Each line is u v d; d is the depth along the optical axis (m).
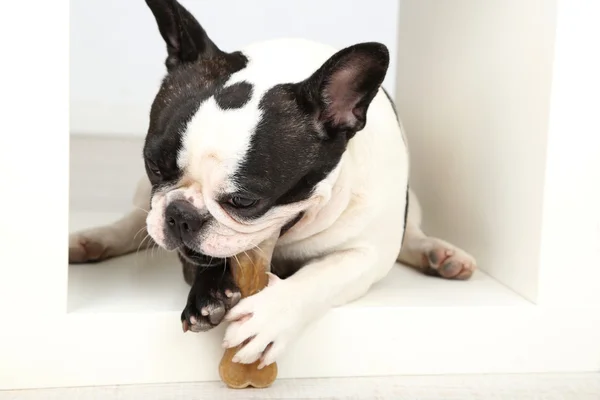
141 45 2.31
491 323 0.99
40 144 0.88
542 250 1.00
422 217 1.32
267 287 0.90
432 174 1.29
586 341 1.02
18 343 0.90
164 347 0.92
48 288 0.89
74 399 0.88
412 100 1.37
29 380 0.90
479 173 1.15
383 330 0.96
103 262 1.11
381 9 2.23
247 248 0.89
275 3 2.23
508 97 1.08
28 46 0.86
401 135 1.04
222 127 0.85
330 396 0.91
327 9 2.23
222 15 2.22
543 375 1.01
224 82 0.88
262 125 0.85
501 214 1.10
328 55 0.97
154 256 1.15
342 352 0.96
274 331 0.88
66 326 0.90
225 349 0.91
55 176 0.88
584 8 0.98
